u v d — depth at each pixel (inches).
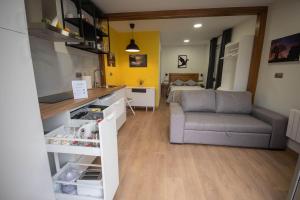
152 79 186.4
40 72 68.2
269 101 110.6
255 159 82.2
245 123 91.7
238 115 107.1
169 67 283.0
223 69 168.9
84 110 67.1
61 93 79.4
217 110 110.9
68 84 88.7
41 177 40.9
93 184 47.4
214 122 93.7
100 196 47.4
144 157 84.0
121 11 117.4
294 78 90.2
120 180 66.5
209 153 88.1
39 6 61.6
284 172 71.8
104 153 45.1
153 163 78.7
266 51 113.9
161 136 110.8
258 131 89.5
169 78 282.5
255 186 63.2
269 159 82.2
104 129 44.7
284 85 97.3
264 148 92.4
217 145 96.1
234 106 108.5
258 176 69.2
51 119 54.6
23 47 33.7
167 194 59.2
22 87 33.8
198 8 114.0
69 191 49.0
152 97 174.6
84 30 99.5
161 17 120.1
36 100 37.8
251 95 111.6
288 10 94.3
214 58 220.1
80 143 45.4
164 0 99.4
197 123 93.4
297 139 80.5
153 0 99.4
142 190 61.2
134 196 58.2
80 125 54.0
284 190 61.1
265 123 92.0
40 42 67.2
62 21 79.7
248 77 129.3
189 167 75.5
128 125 133.2
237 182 65.5
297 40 86.7
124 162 79.5
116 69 177.0
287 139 92.0
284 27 97.4
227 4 107.2
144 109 187.3
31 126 36.7
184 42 248.7
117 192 60.1
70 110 56.0
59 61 80.5
